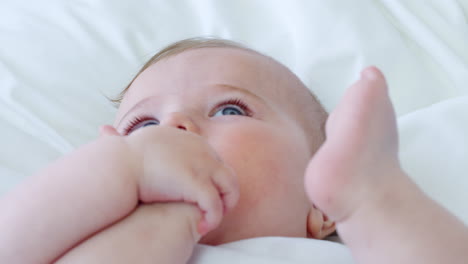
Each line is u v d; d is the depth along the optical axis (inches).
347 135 21.0
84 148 27.1
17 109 49.8
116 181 25.5
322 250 28.1
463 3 54.9
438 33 52.9
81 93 52.0
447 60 50.3
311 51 52.7
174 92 37.9
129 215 26.4
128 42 55.4
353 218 21.8
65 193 25.4
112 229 25.8
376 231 21.5
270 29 55.7
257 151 33.5
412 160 42.5
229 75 38.7
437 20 53.3
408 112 49.2
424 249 21.1
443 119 43.6
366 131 21.1
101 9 57.4
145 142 26.7
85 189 25.4
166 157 26.1
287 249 28.2
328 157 21.2
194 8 58.1
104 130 30.7
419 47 52.8
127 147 26.6
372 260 21.6
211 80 38.2
